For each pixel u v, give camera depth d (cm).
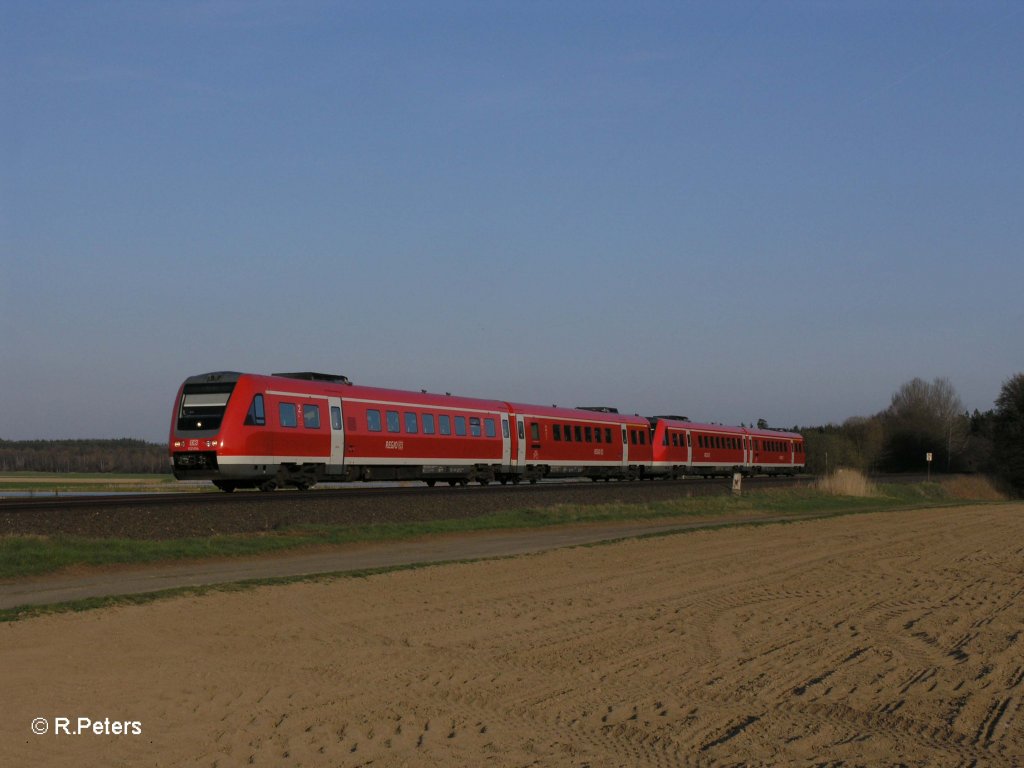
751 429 7656
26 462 16225
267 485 3653
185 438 3422
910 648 1345
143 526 2381
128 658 1176
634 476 6100
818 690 1105
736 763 852
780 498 5034
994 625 1534
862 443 13212
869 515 4272
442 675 1147
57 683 1055
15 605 1480
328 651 1259
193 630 1348
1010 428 9575
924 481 7956
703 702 1047
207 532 2497
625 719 980
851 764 854
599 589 1852
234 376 3475
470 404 4631
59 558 1941
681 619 1541
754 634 1428
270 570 1994
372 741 894
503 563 2220
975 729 965
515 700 1044
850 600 1770
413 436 4197
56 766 812
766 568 2239
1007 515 4381
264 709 988
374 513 3075
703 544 2780
